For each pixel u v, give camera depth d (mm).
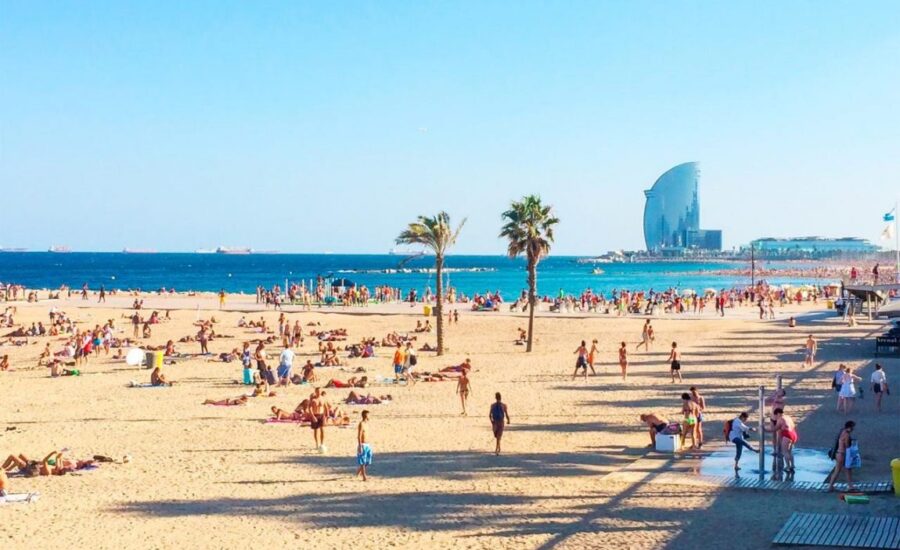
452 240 46625
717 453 21141
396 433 24781
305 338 56000
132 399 32031
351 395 30516
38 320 68000
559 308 76938
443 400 30906
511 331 59531
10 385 35969
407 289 140750
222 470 20297
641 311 76375
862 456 20297
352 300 84562
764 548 13672
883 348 41188
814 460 20000
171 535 15188
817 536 13852
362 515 16312
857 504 15938
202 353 47000
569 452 21812
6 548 14461
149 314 71875
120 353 47250
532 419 26828
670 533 14648
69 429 25938
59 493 18234
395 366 36812
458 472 19734
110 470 20438
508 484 18500
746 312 75812
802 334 53875
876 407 27109
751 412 27125
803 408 27281
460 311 76250
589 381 35469
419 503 17094
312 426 22312
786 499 16594
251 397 32344
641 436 23844
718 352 45188
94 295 99875
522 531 15039
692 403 21906
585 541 14375
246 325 63281
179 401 31500
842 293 72688
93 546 14586
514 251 48250
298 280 178375
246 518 16219
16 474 20109
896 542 13445
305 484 18812
